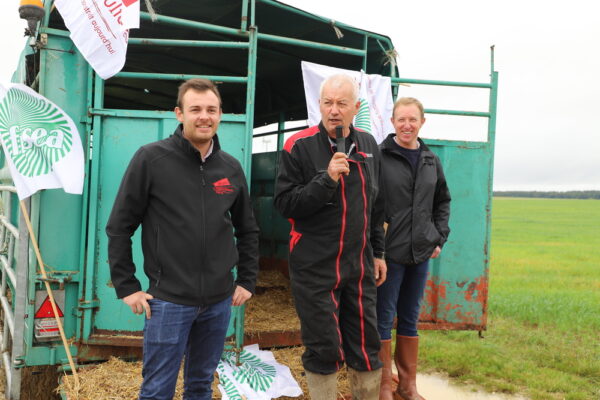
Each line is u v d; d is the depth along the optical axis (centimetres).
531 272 1106
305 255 256
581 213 4375
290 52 445
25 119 296
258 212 607
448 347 512
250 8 357
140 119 324
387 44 416
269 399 311
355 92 253
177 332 216
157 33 403
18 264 312
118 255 213
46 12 311
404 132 308
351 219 252
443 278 407
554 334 562
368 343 265
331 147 259
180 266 216
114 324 325
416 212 306
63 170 302
